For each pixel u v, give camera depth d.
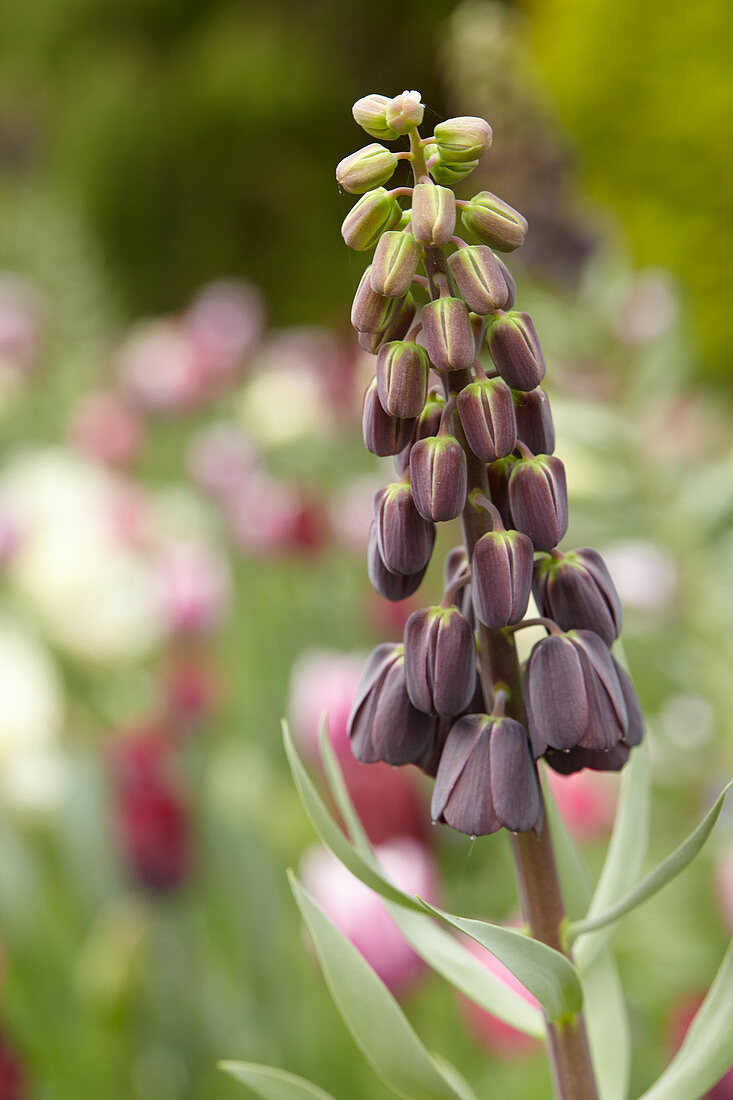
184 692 1.31
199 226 4.44
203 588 1.53
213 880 1.01
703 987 1.11
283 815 1.06
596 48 2.43
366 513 1.72
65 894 1.06
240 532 1.71
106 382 3.29
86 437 2.27
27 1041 0.92
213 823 0.99
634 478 1.46
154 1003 0.97
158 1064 0.97
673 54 2.39
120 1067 0.92
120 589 1.55
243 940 0.97
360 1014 0.61
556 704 0.57
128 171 4.43
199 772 1.12
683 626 1.46
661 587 1.43
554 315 1.55
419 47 4.18
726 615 1.42
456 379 0.57
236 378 2.88
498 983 0.64
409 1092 0.61
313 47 4.44
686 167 2.44
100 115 4.49
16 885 0.97
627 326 1.51
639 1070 1.03
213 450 2.10
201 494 2.17
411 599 1.59
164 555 1.63
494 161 1.55
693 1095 0.61
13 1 5.11
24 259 3.98
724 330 2.50
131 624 1.53
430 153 0.57
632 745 0.58
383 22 4.26
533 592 0.59
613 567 1.47
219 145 4.38
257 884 0.98
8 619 1.78
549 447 0.58
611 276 1.56
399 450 0.58
